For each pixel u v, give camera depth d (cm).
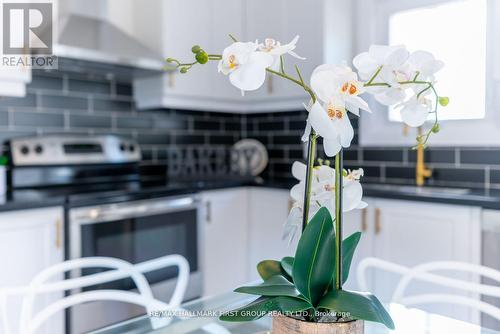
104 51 217
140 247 214
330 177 67
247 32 287
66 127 250
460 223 187
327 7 247
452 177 238
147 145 286
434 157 244
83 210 193
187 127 308
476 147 229
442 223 192
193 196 240
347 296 62
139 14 269
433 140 236
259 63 60
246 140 332
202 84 274
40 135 239
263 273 74
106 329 93
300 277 62
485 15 221
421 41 245
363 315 59
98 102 264
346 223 222
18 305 175
